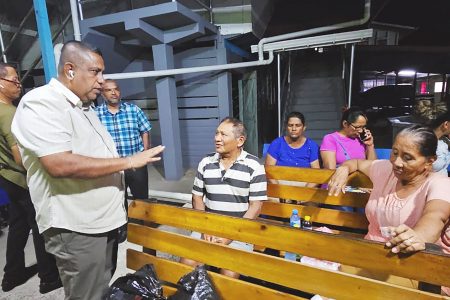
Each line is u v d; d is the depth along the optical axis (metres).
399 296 0.98
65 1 5.16
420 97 10.30
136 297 1.28
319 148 2.58
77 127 1.26
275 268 1.20
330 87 7.39
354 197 1.81
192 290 1.25
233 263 1.30
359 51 8.22
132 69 5.42
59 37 5.29
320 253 1.14
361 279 1.04
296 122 2.45
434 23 8.37
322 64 8.48
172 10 3.67
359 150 2.39
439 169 1.89
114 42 4.67
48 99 1.16
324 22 5.46
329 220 1.91
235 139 1.82
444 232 1.27
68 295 1.44
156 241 1.52
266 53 6.00
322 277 1.11
